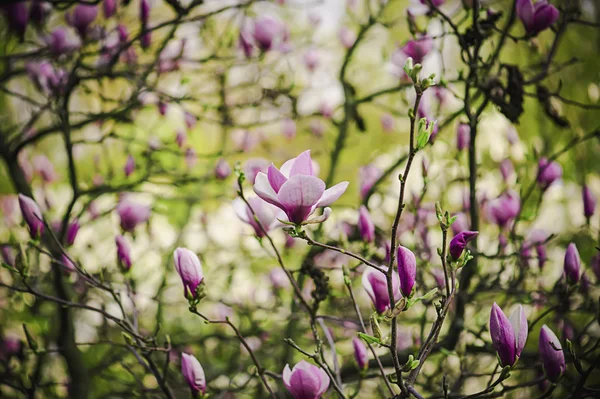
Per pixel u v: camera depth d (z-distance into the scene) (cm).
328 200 147
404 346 248
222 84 263
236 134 317
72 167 217
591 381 225
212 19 260
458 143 220
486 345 204
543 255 220
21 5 211
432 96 231
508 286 217
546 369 156
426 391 220
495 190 265
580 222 285
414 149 141
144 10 229
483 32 189
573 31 374
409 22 201
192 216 322
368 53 344
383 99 358
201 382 163
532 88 328
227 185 281
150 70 229
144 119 299
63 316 219
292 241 249
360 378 174
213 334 258
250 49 257
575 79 370
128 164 260
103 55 246
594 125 346
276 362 253
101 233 279
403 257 148
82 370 224
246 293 296
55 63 229
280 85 271
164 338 268
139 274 296
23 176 223
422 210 232
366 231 185
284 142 405
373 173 241
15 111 332
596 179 314
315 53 318
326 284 175
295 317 227
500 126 269
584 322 265
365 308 244
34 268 243
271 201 147
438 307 152
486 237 247
